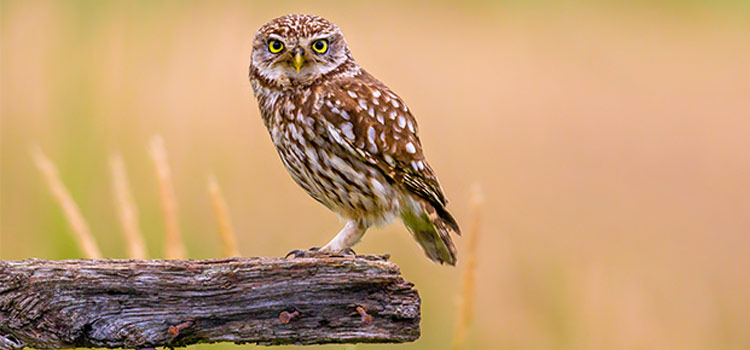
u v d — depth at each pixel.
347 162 10.41
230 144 16.25
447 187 19.66
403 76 25.56
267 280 7.17
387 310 7.24
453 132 22.64
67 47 13.87
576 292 14.26
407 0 29.02
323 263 7.19
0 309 6.99
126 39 14.59
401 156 10.35
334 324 7.25
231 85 17.92
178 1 17.17
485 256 15.27
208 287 7.12
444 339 13.30
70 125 13.22
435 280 14.05
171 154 15.55
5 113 14.61
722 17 34.50
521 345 13.77
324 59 10.58
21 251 12.41
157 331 7.11
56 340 7.04
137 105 14.57
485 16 30.22
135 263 7.10
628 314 14.04
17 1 14.88
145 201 12.95
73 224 9.32
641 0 33.94
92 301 7.05
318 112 10.30
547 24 30.55
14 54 14.88
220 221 9.34
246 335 7.20
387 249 14.25
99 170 13.10
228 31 20.48
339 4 27.66
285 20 10.70
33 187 12.92
